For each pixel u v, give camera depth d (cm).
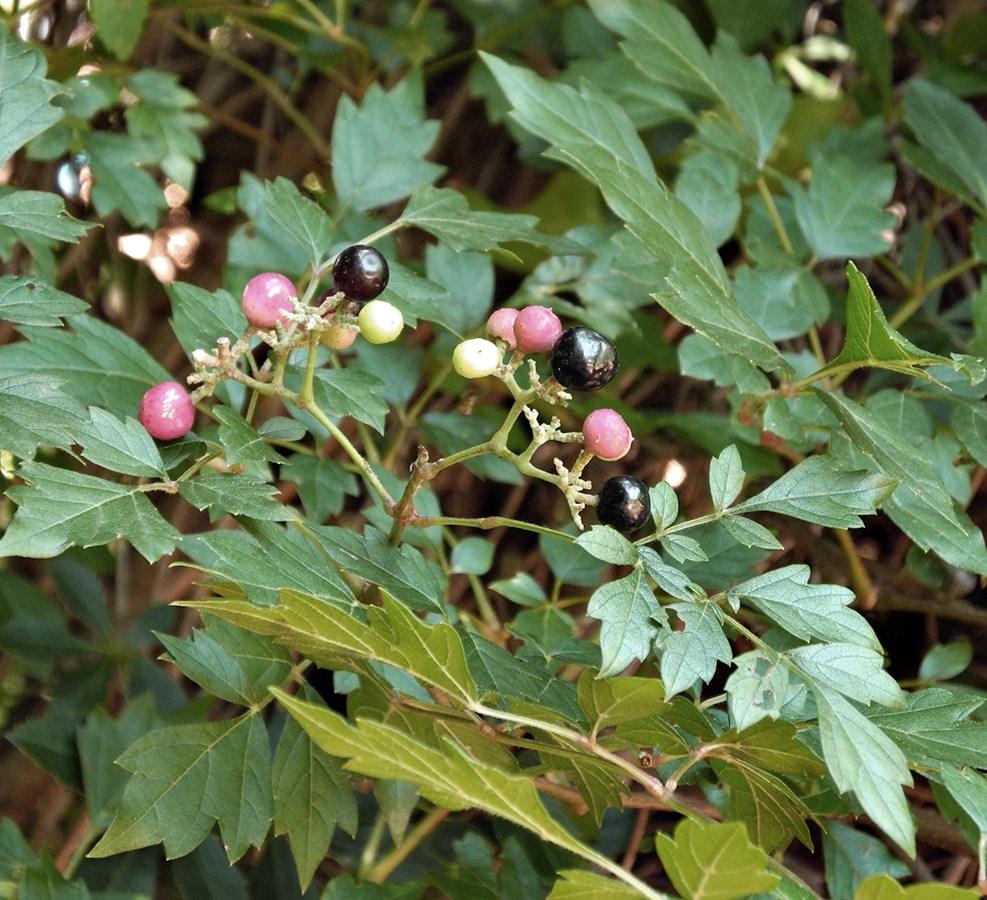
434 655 26
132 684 39
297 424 31
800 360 37
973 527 33
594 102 37
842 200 40
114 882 34
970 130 43
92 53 43
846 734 25
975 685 43
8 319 29
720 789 34
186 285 32
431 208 34
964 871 40
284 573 28
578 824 37
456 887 33
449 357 39
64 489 27
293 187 33
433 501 35
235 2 48
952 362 28
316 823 30
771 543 28
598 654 31
